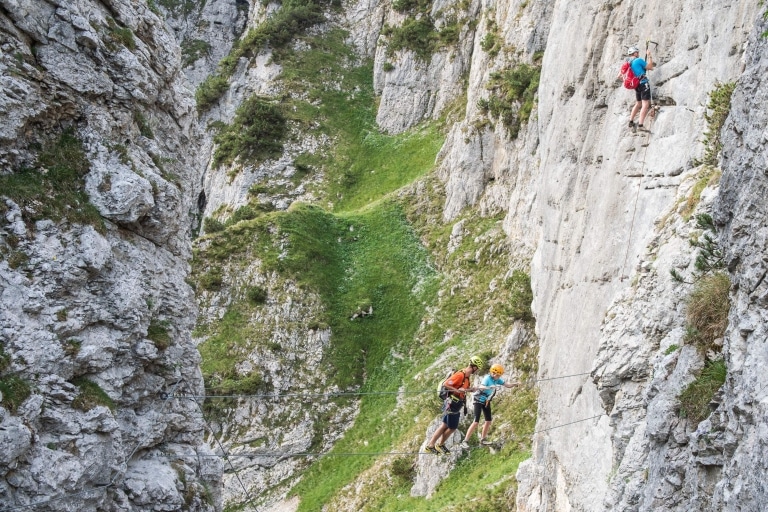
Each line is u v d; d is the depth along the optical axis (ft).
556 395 80.43
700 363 46.44
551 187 94.32
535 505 88.63
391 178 262.47
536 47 208.33
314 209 230.89
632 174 70.33
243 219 262.26
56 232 51.11
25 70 52.47
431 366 175.22
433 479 134.21
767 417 35.55
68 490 46.01
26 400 45.27
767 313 38.60
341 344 192.13
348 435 171.01
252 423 177.37
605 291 70.28
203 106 326.85
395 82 290.76
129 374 54.39
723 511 38.06
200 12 412.57
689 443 44.34
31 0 54.03
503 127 202.80
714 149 58.85
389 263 209.97
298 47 323.16
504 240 190.08
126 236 57.47
